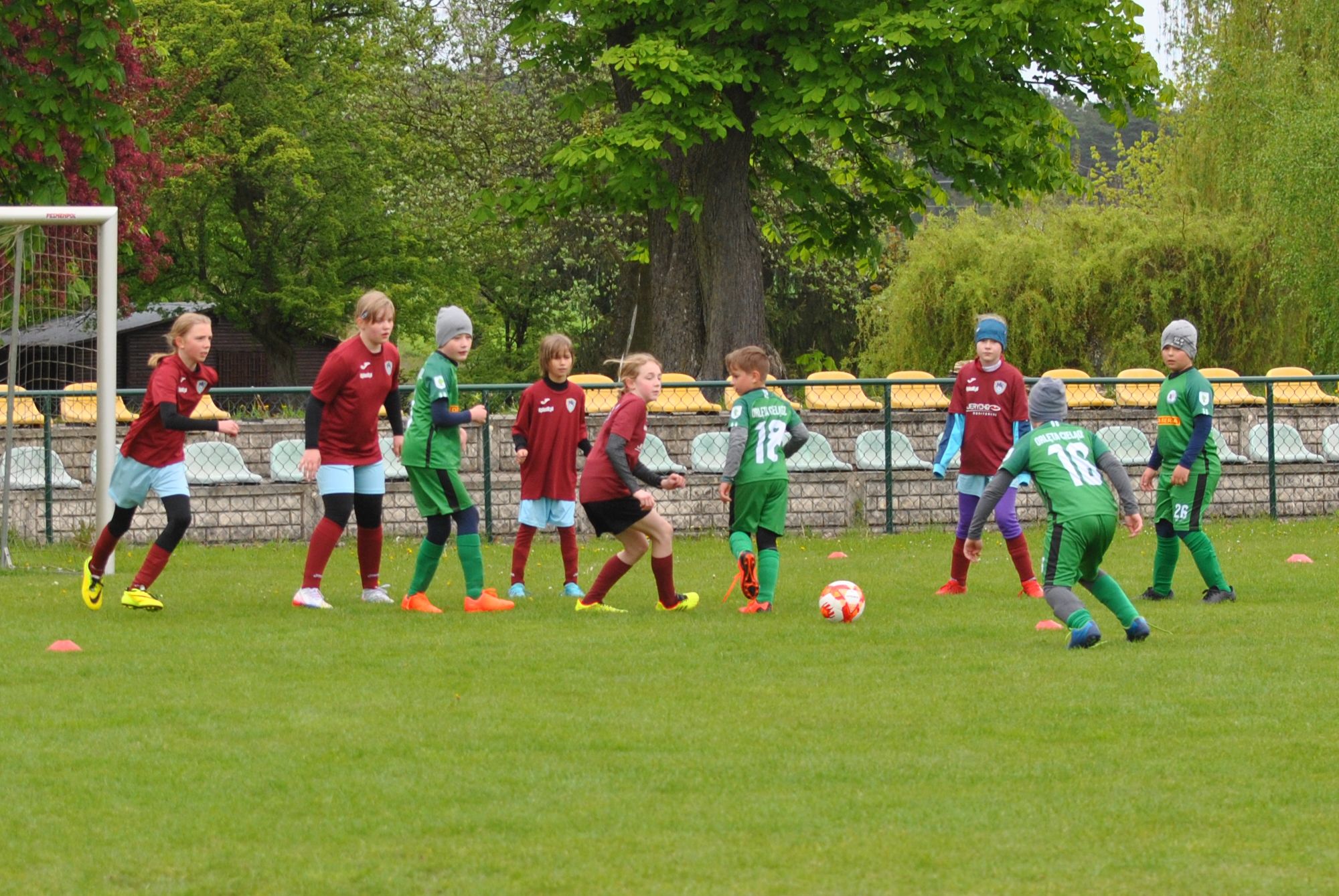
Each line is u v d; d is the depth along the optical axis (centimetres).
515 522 3075
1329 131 5591
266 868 859
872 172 4947
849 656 1538
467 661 1510
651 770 1070
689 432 3403
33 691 1347
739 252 4409
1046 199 6831
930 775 1059
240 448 3384
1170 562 2008
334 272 8619
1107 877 841
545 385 2133
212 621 1795
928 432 3641
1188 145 6656
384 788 1023
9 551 2586
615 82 4553
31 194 3675
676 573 2417
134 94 5878
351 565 2539
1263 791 1017
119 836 918
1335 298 5594
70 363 2962
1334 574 2284
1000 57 4391
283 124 8325
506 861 869
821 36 4219
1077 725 1211
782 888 823
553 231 8281
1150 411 3684
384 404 1977
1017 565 2089
